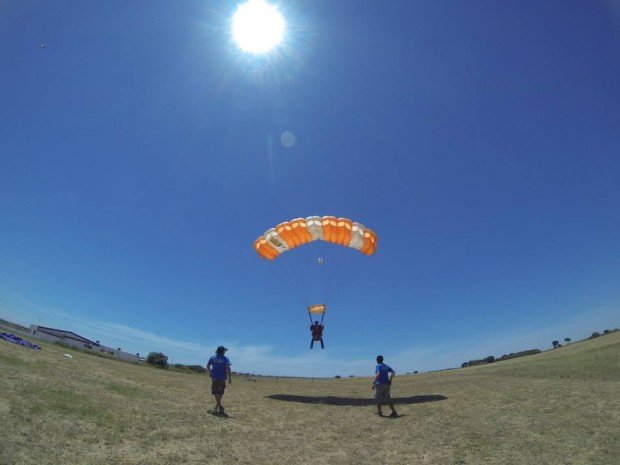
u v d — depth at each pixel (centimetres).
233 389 2366
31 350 2386
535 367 3203
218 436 1117
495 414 1453
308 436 1212
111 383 1739
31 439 825
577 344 6344
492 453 1015
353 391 2461
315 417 1516
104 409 1184
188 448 975
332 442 1154
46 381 1381
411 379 3866
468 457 994
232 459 941
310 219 2241
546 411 1416
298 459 984
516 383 2248
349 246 2288
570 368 2614
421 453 1042
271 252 2445
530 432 1174
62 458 778
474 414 1484
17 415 932
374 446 1116
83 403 1192
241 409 1596
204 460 908
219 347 1541
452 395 1989
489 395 1878
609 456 926
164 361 5106
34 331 6400
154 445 961
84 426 987
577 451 980
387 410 1683
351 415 1575
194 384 2367
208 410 1477
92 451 850
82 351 4547
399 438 1195
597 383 1864
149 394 1636
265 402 1842
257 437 1158
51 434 880
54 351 2936
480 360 8619
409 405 1784
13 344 2388
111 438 948
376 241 2288
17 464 704
